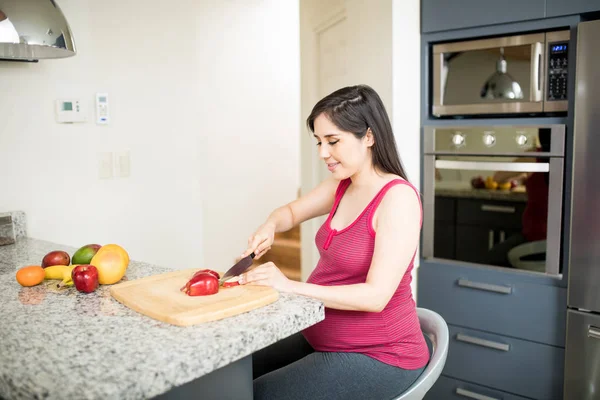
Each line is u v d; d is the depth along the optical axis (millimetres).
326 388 1352
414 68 2480
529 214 2289
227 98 3863
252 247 1651
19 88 2172
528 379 2354
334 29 2920
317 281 1582
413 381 1445
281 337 1143
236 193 3988
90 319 1172
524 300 2324
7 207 2168
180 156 2822
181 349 1004
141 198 2660
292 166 4492
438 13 2432
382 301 1346
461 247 2490
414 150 2525
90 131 2430
